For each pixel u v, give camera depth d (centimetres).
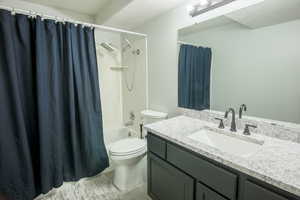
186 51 186
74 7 248
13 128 154
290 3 111
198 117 181
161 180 150
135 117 286
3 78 147
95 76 204
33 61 167
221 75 157
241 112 145
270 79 125
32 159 174
